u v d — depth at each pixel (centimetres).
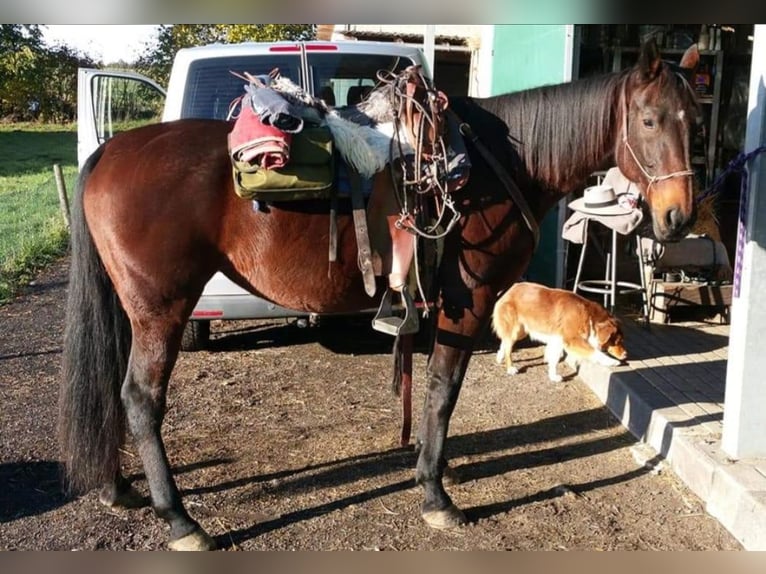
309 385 481
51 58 2766
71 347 300
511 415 433
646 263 568
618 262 643
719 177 322
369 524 313
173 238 283
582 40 651
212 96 466
